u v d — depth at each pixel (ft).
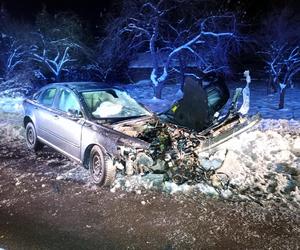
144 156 18.78
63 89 24.02
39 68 61.31
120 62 69.97
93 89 23.88
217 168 19.47
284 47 60.29
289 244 14.14
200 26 52.08
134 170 19.10
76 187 19.53
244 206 17.24
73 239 14.58
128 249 13.88
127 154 18.71
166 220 16.02
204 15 52.60
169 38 54.60
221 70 54.03
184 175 18.95
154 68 52.26
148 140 20.34
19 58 59.21
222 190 18.75
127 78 75.15
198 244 14.20
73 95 22.93
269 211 16.74
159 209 17.02
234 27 52.06
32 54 58.59
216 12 53.06
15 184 19.98
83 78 66.90
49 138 23.91
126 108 23.66
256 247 13.96
